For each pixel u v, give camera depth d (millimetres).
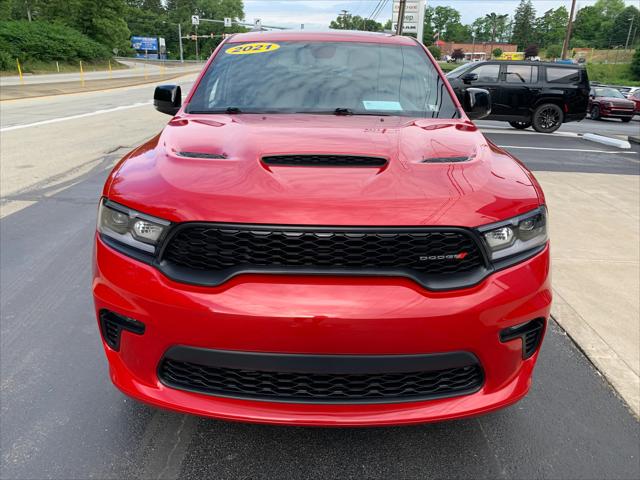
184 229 1696
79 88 26172
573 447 2146
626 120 20953
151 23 114188
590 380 2615
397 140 2189
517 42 147750
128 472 1972
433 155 2049
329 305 1617
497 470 2016
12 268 3840
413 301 1644
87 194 5922
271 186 1750
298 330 1621
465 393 1793
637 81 79125
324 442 2146
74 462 2014
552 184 6973
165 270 1715
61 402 2369
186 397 1784
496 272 1751
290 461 2037
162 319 1697
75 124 12047
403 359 1665
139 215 1768
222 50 3225
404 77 2982
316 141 2125
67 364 2664
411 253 1678
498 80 13430
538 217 1871
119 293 1768
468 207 1740
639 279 3809
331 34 3332
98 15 60469
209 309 1643
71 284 3600
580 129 15961
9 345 2828
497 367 1795
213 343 1666
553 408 2398
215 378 1776
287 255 1660
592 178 7480
